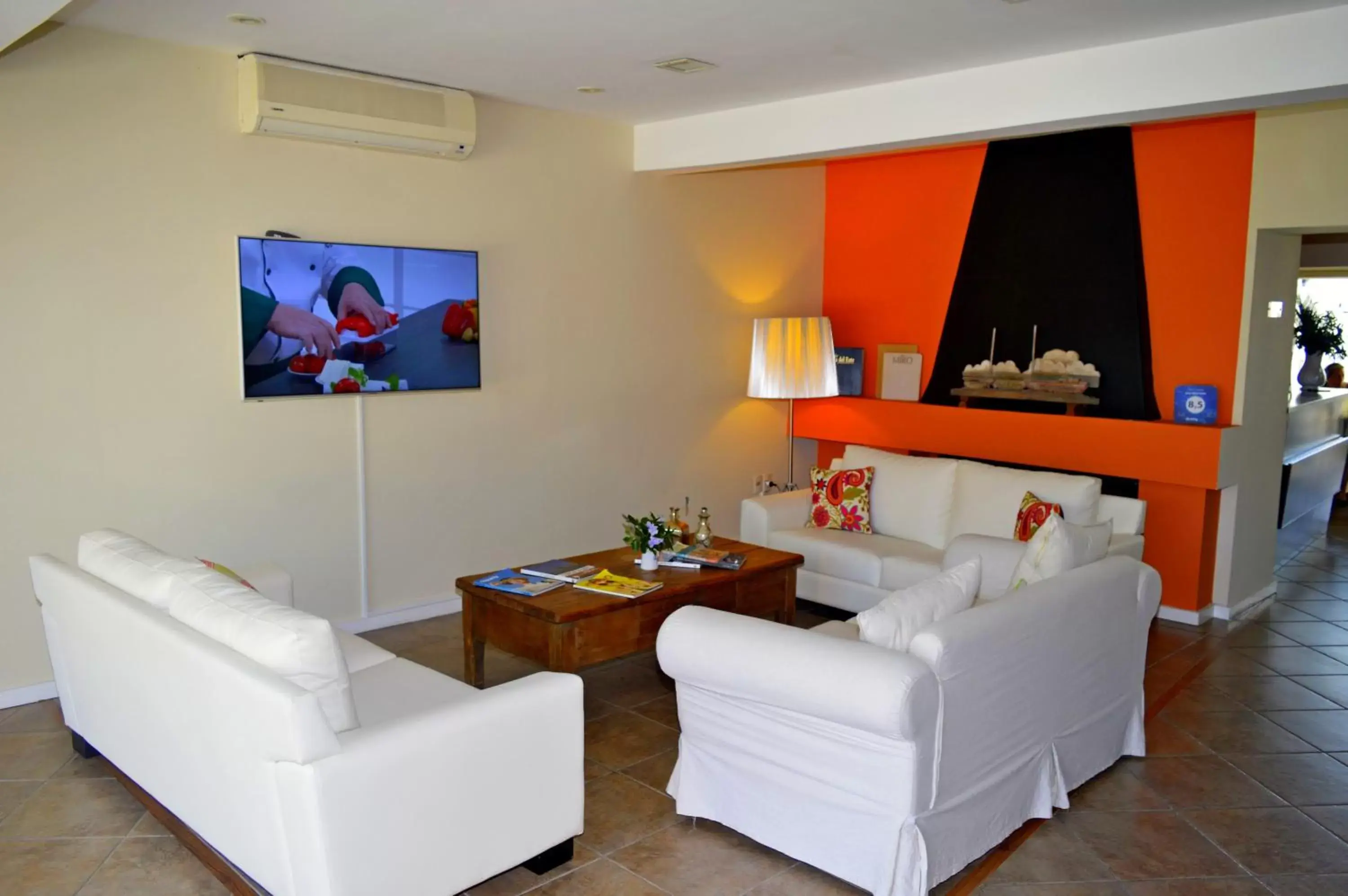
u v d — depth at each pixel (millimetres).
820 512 5328
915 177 6340
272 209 4324
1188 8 3307
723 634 2736
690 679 2844
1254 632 5027
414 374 4801
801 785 2707
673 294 6020
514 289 5223
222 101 4133
